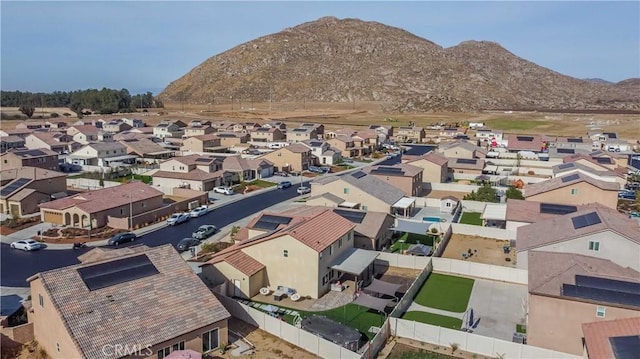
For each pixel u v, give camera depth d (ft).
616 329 94.17
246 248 145.69
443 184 278.05
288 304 134.31
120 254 122.93
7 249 180.34
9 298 136.46
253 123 575.38
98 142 382.22
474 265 152.66
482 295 139.74
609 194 204.13
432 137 542.98
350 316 127.03
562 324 107.14
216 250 177.68
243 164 315.17
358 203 215.51
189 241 184.96
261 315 118.42
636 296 104.68
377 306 122.11
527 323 113.29
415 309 130.93
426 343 112.47
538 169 329.93
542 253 134.21
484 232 191.93
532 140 414.21
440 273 156.04
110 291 106.11
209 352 108.06
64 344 97.35
